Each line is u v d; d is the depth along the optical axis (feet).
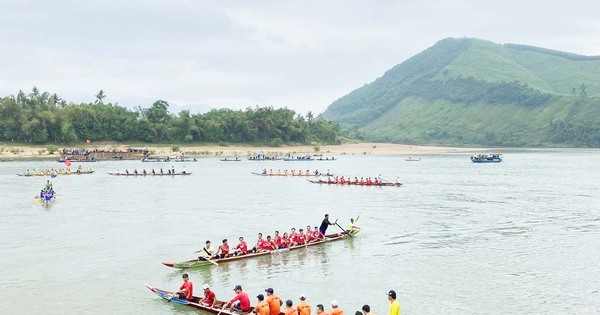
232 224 189.78
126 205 239.91
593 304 102.42
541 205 239.30
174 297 103.86
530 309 99.96
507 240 160.35
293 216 209.05
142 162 578.66
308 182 360.69
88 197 270.26
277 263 134.10
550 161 640.58
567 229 177.99
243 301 95.66
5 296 107.86
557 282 116.47
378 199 264.93
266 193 293.23
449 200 259.60
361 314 81.30
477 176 411.34
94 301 105.09
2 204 240.73
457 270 126.62
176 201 255.91
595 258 137.08
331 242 158.81
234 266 131.23
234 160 629.51
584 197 269.03
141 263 133.69
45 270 126.93
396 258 138.72
